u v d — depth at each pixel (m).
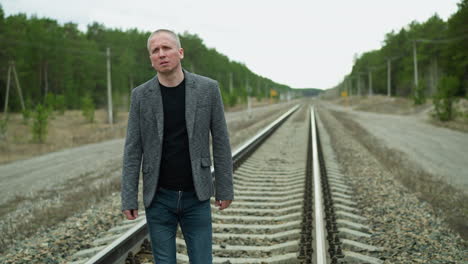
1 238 5.36
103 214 6.18
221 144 2.48
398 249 4.55
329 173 9.15
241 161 10.37
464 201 6.95
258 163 10.83
